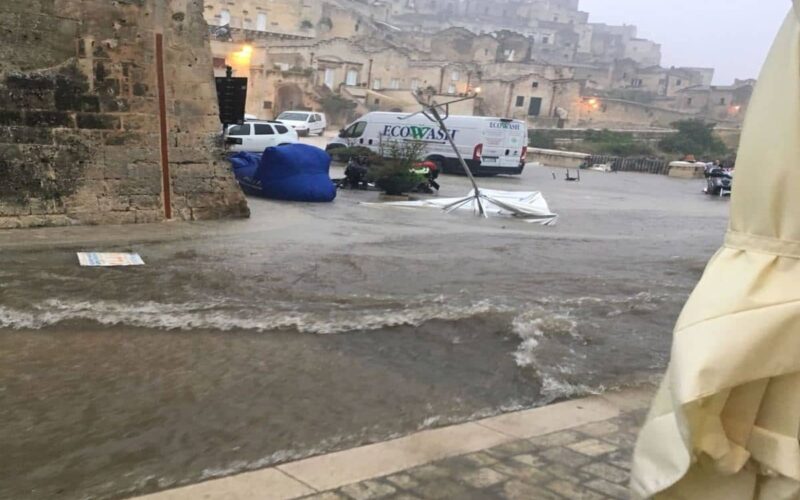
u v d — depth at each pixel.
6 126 9.52
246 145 24.58
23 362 4.82
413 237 11.63
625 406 4.77
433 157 28.09
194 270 7.92
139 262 8.13
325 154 16.20
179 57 11.16
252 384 4.75
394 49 66.81
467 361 5.61
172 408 4.26
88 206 10.35
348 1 94.44
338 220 13.00
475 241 11.66
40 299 6.32
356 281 8.00
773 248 1.72
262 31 69.69
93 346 5.25
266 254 9.16
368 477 3.41
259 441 3.89
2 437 3.74
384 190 18.89
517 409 4.69
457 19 120.00
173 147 11.23
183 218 11.43
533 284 8.61
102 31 10.28
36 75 9.73
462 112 67.56
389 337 6.05
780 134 1.71
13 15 9.50
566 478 3.53
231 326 5.98
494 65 75.88
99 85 10.32
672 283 9.30
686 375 1.65
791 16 1.79
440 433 4.05
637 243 13.02
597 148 55.38
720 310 1.70
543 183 28.08
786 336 1.65
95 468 3.48
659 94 96.62
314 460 3.59
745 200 1.79
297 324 6.18
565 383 5.22
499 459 3.72
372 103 59.88
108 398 4.34
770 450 1.74
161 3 10.84
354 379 5.00
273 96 56.66
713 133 62.66
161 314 6.15
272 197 15.44
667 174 42.31
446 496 3.26
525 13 130.75
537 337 6.38
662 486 1.76
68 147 10.10
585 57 121.00
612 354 6.11
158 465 3.55
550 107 71.38
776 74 1.77
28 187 9.76
